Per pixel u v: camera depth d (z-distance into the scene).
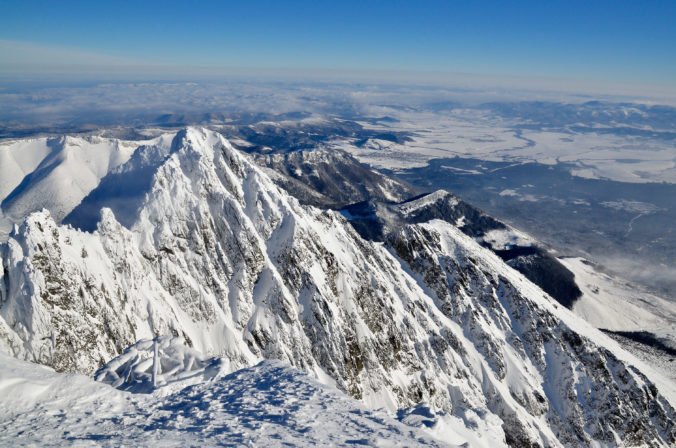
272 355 100.12
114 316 78.25
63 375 31.67
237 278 105.62
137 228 98.12
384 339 118.12
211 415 29.97
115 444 23.80
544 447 115.75
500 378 128.62
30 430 24.69
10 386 28.66
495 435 80.94
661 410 131.62
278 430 27.66
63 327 67.25
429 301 143.75
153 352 41.78
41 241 69.88
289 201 129.50
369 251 144.00
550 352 138.25
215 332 95.94
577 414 126.62
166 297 94.19
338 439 27.11
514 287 149.25
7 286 66.50
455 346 131.00
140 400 32.19
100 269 81.25
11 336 63.62
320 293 110.44
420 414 49.53
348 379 103.81
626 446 123.12
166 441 24.83
